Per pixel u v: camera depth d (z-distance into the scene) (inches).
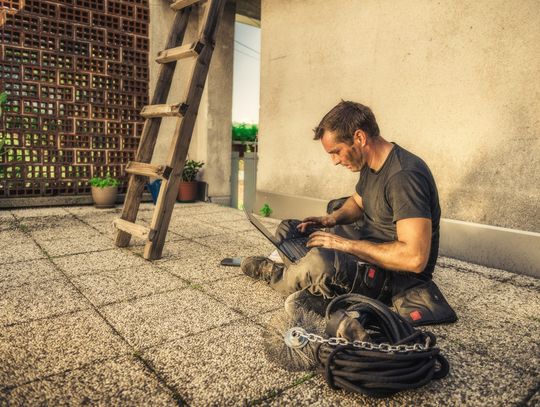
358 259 81.6
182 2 129.6
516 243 122.8
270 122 210.1
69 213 206.4
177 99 261.4
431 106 143.8
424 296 82.0
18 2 205.0
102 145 243.4
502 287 108.3
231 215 213.8
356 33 166.9
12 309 85.4
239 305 90.2
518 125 122.5
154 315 83.9
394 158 78.7
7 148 210.5
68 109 226.7
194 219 199.8
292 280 81.7
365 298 61.9
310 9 185.2
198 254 133.5
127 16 237.9
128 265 119.4
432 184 78.6
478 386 59.6
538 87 117.5
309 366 62.3
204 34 120.2
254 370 63.1
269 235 93.6
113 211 215.0
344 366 54.6
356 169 82.7
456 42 135.2
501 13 123.9
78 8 220.2
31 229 165.8
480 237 131.3
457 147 137.6
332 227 104.6
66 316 82.4
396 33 152.6
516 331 79.7
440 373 59.6
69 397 54.9
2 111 207.2
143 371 62.1
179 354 67.7
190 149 274.5
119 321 80.6
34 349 68.2
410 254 72.8
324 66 181.3
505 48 123.6
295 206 198.2
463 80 134.4
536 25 116.9
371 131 79.6
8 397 54.4
